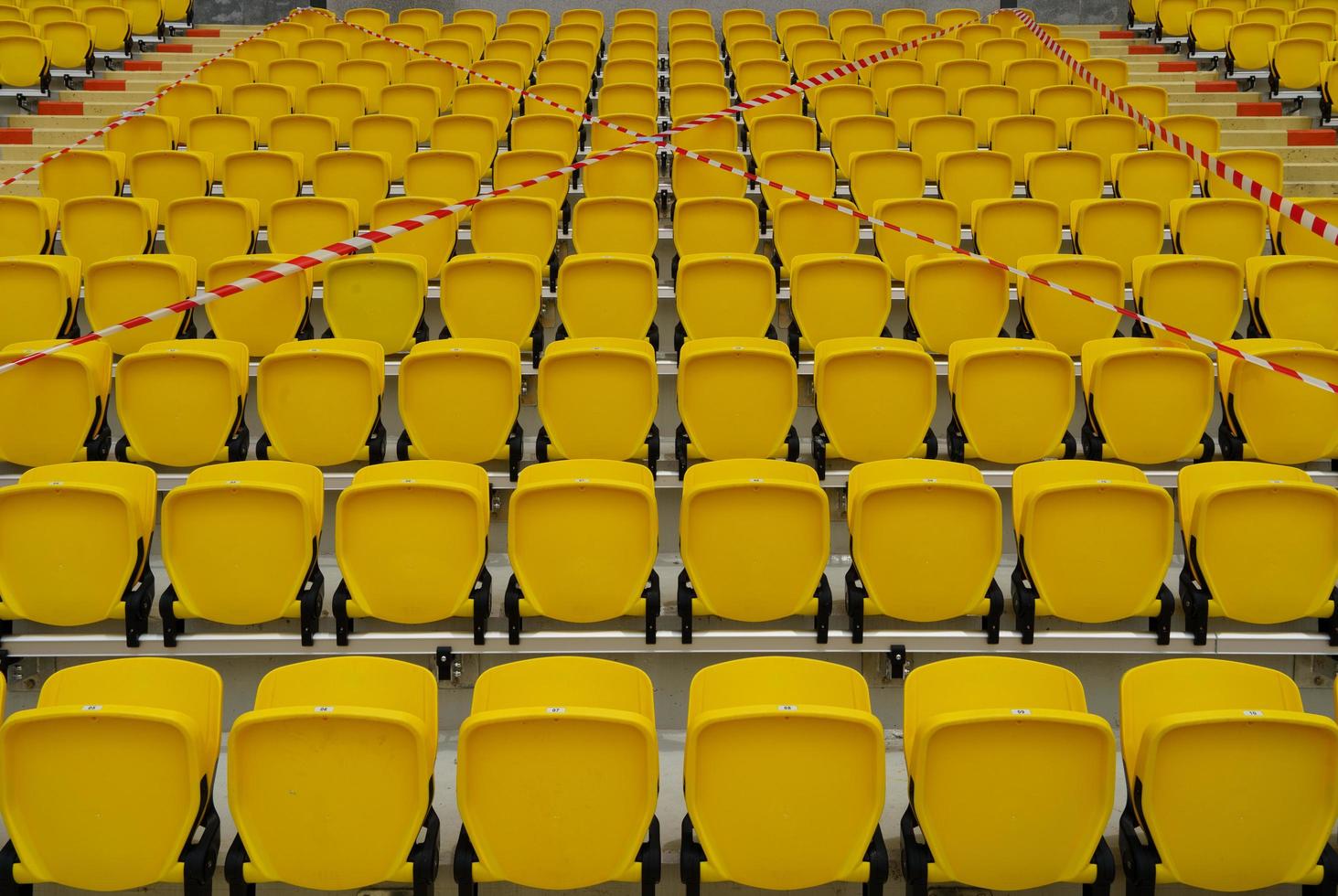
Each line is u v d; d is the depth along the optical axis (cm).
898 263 830
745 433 616
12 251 847
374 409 611
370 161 928
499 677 412
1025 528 508
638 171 941
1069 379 608
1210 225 833
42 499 500
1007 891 434
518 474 618
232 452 611
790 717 381
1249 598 516
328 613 538
